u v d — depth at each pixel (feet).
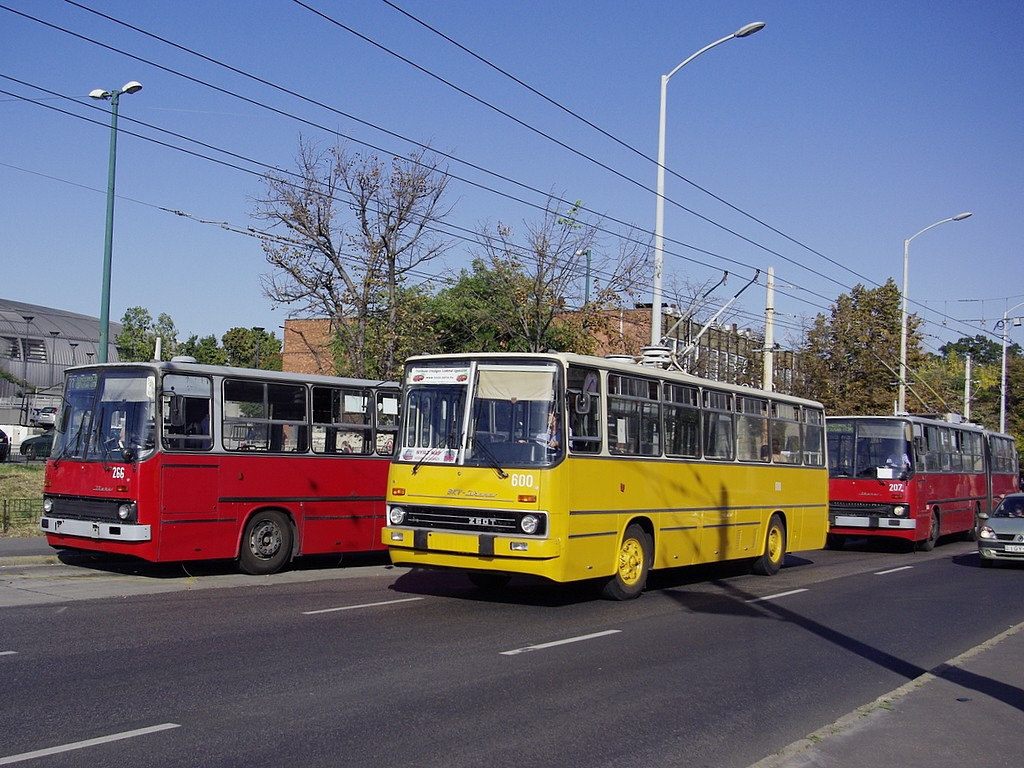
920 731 24.73
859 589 57.11
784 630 41.32
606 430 45.03
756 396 61.82
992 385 246.06
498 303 104.83
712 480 55.31
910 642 39.63
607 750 23.34
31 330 200.95
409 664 31.68
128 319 195.93
